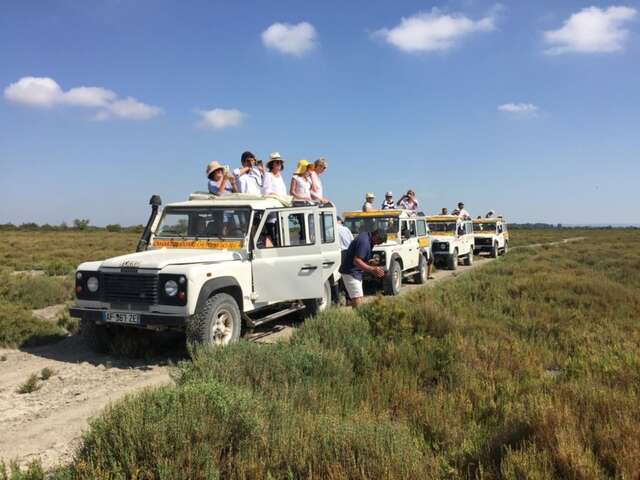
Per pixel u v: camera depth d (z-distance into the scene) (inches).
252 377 198.7
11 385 230.7
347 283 336.5
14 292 433.4
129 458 130.6
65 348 297.7
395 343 258.8
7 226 2795.3
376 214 581.6
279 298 313.0
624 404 163.8
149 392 163.8
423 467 134.9
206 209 320.2
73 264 781.9
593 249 1072.2
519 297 422.3
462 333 291.7
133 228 2642.7
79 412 197.8
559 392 183.3
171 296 252.2
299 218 328.8
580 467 125.4
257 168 420.8
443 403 184.9
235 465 134.0
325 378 204.8
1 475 136.5
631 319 342.3
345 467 132.6
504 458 135.6
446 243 795.4
